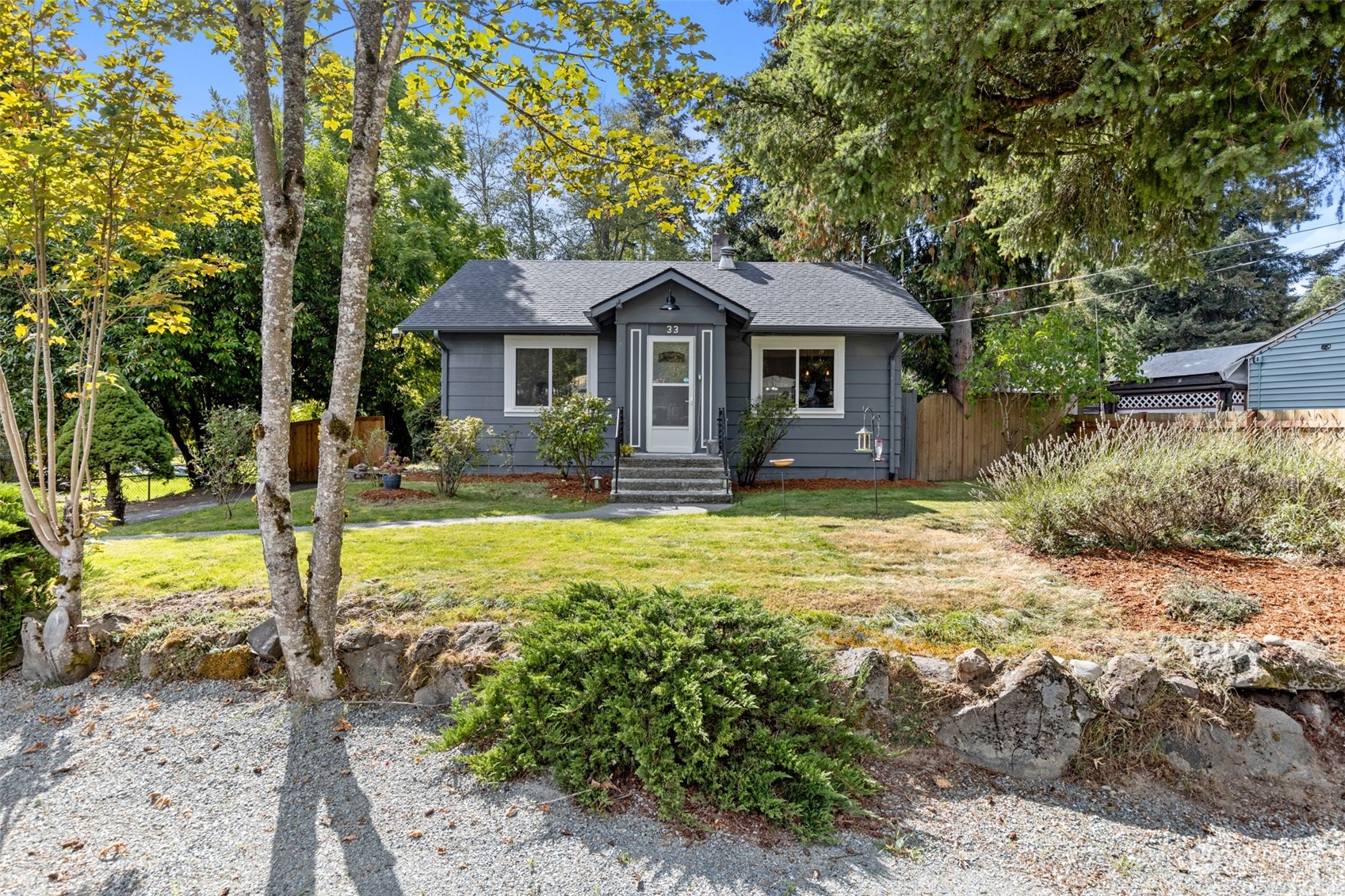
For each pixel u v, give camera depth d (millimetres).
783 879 2602
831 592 4703
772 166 6527
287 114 3588
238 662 4039
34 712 3826
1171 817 3025
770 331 12102
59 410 12070
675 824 2902
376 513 8711
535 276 14031
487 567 5426
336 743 3473
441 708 3725
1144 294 28625
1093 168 6070
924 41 4926
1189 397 18391
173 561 5988
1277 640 3553
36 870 2621
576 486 11102
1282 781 3174
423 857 2701
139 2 3898
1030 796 3137
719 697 3111
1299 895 2598
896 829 2908
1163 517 5570
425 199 20688
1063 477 6215
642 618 3539
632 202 5457
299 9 3523
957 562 5566
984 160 6020
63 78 4164
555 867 2650
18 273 4324
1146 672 3359
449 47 4742
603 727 3205
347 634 4008
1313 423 8930
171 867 2645
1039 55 5082
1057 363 12766
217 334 14148
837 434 12695
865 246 17188
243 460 9430
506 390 12469
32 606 4656
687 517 8258
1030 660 3430
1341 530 5125
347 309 3699
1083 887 2617
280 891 2512
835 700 3436
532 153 5297
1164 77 4465
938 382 18891
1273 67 4191
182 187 4363
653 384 11844
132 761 3357
